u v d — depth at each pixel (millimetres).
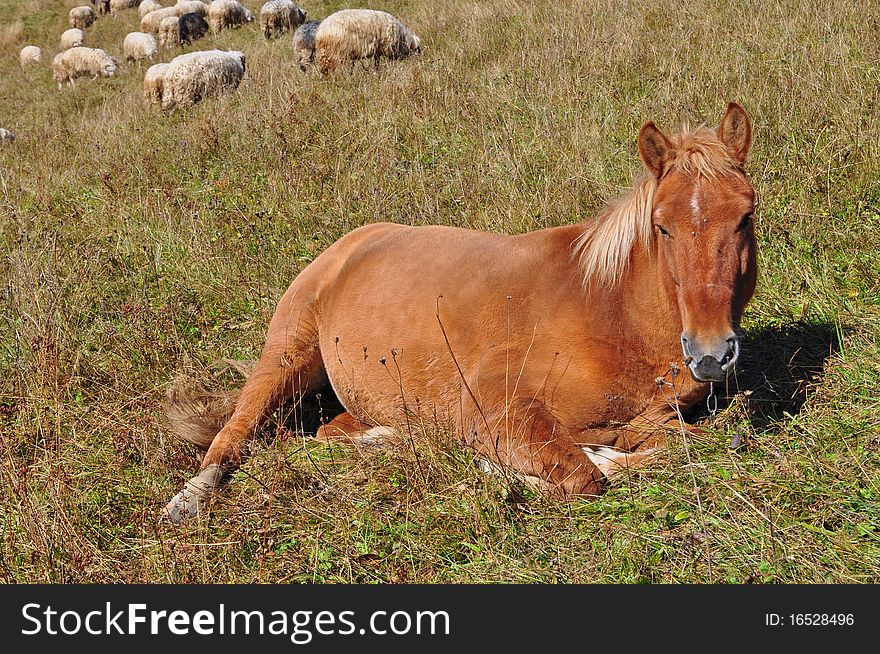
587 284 4238
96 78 24500
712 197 3641
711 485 3801
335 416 5289
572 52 10898
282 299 5496
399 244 5090
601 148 7656
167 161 10211
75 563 3816
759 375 4750
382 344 4762
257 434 4984
